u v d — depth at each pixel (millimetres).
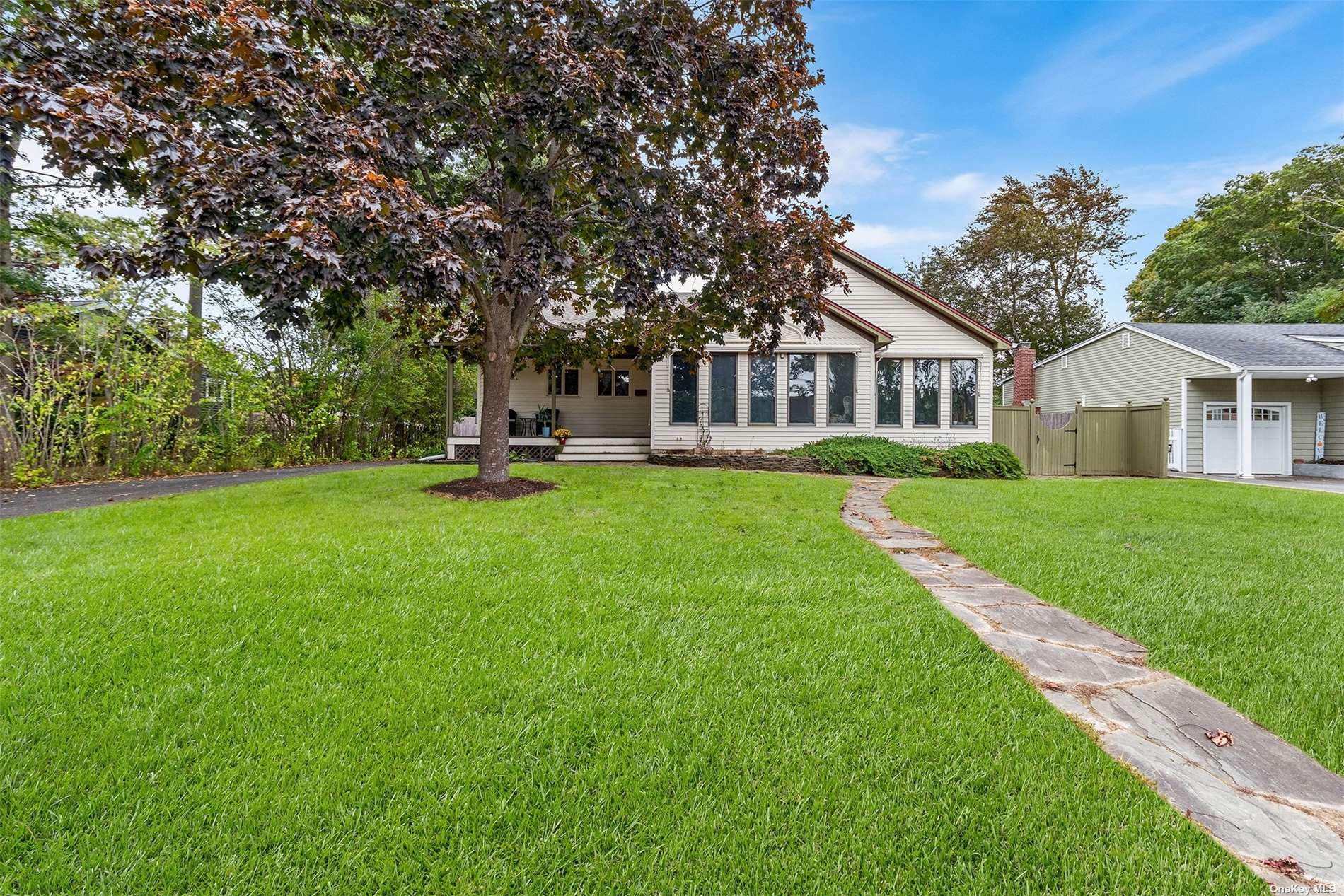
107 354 9703
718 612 3260
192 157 4363
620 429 16078
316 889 1425
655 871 1489
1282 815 1724
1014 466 11875
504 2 5434
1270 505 7512
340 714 2156
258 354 12906
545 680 2432
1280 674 2613
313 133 4652
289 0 5219
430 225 4766
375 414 16453
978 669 2623
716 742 2023
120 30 4828
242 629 2842
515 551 4391
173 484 8562
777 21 6859
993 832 1619
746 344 13508
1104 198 25953
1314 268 24062
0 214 9414
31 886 1395
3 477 8391
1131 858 1526
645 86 5844
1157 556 4684
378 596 3352
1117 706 2369
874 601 3480
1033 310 27797
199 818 1628
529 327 8359
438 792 1757
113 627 2799
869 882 1457
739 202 7406
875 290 14148
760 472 11234
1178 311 27031
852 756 1953
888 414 13992
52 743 1924
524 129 5707
